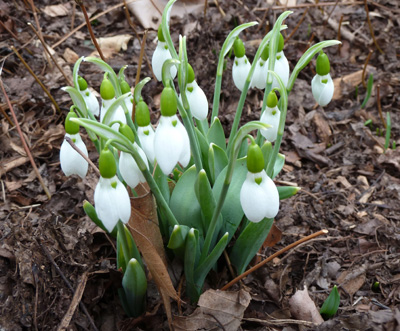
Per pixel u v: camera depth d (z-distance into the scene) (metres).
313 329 0.33
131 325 0.35
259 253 0.40
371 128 0.54
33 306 0.32
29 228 0.35
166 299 0.33
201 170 0.31
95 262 0.37
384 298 0.38
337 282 0.39
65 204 0.43
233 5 0.68
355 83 0.59
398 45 0.65
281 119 0.31
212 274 0.37
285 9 0.65
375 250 0.41
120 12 0.66
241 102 0.35
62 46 0.60
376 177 0.49
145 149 0.29
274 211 0.27
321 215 0.44
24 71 0.56
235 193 0.35
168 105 0.27
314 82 0.33
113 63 0.59
